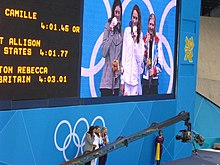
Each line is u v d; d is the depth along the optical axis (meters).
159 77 17.73
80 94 14.10
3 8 11.38
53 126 13.23
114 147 7.39
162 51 17.84
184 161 18.77
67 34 13.27
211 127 22.19
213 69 27.00
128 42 15.95
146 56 16.89
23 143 12.35
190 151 19.98
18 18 11.75
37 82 12.46
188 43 19.53
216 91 24.08
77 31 13.63
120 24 15.53
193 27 20.02
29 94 12.28
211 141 21.88
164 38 17.94
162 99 17.98
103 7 14.73
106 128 14.30
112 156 15.55
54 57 12.88
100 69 14.82
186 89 19.55
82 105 14.21
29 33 12.07
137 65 16.45
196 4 20.02
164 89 18.09
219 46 28.83
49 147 13.17
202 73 26.31
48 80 12.78
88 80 14.38
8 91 11.71
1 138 11.73
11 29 11.61
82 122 14.27
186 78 19.50
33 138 12.63
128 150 16.30
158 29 17.52
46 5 12.48
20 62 11.91
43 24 12.43
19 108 12.10
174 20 18.50
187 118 7.30
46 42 12.58
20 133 12.23
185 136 7.60
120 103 15.77
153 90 17.44
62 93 13.35
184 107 19.47
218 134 22.25
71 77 13.60
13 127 12.01
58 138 13.44
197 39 20.28
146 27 16.81
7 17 11.49
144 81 16.88
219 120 22.70
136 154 16.72
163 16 17.75
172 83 18.58
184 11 19.08
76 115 14.01
